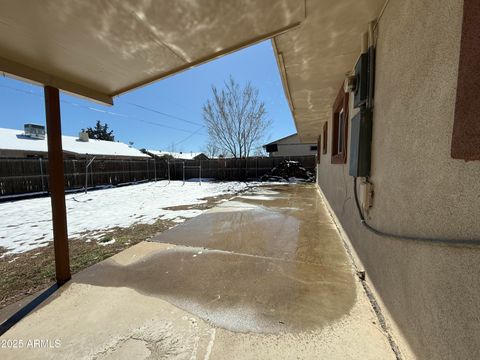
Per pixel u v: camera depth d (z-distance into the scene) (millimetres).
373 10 1816
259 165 15305
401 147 1384
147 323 1601
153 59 2094
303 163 14578
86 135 16078
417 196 1179
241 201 6504
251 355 1318
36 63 1981
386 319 1544
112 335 1498
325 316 1629
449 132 924
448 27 938
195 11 1545
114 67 2168
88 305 1832
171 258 2705
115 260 2684
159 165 17047
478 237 758
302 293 1927
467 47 771
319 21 1950
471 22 754
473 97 748
